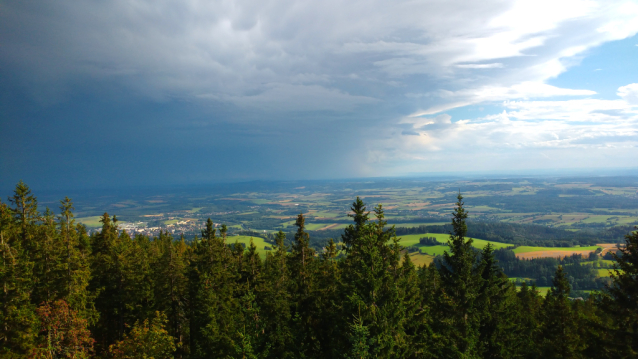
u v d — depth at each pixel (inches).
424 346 1231.5
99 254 1889.8
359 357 1012.5
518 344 1365.7
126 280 1723.7
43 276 1457.9
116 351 1164.5
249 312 1381.6
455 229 1316.4
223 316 1418.6
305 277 1603.1
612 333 967.0
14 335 1128.2
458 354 1139.3
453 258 1304.1
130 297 1706.4
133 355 1135.6
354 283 1247.5
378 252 1298.0
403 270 1446.9
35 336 1135.6
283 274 1774.1
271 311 1434.5
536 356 1338.6
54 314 1108.5
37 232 1609.3
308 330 1409.9
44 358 1064.8
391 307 1131.9
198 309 1573.6
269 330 1405.0
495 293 1353.3
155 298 1744.6
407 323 1261.1
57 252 1475.1
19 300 1226.6
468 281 1253.1
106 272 1777.8
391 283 1178.0
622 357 936.3
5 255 1249.4
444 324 1259.8
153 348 1153.4
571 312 1353.3
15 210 1688.0
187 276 1781.5
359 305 1076.5
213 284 1589.6
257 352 1258.0
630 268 956.0
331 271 1676.9
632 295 944.3
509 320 1416.1
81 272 1539.1
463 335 1209.4
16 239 1529.3
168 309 1716.3
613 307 979.3
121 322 1702.8
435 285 1920.5
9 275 1208.2
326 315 1419.8
